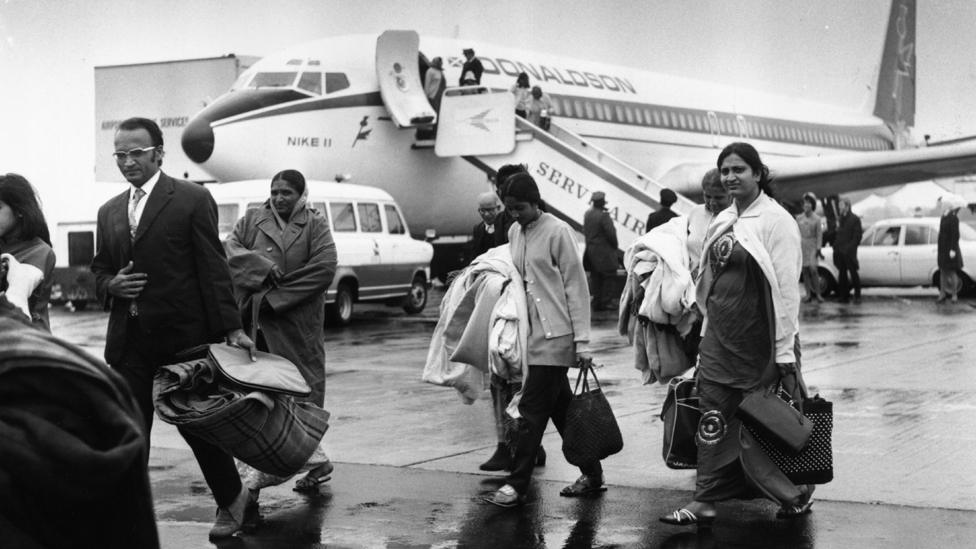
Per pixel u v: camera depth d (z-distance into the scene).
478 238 8.57
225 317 5.07
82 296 19.67
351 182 20.91
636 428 7.78
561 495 5.82
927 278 21.16
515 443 6.16
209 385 4.86
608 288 19.20
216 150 19.64
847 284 20.69
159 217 5.02
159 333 5.06
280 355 5.93
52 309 20.45
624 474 6.33
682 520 5.13
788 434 4.81
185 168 27.94
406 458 6.90
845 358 11.59
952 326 15.14
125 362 5.12
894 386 9.45
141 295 5.04
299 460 4.80
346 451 7.14
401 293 17.80
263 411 4.60
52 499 1.72
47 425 1.69
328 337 14.98
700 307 5.22
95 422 1.76
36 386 1.71
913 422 7.67
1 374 1.69
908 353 11.95
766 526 5.10
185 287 5.06
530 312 5.68
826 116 39.62
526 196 5.61
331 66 20.62
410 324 16.97
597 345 13.68
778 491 4.94
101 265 5.18
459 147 20.81
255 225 6.14
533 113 22.69
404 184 21.64
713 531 5.04
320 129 20.30
